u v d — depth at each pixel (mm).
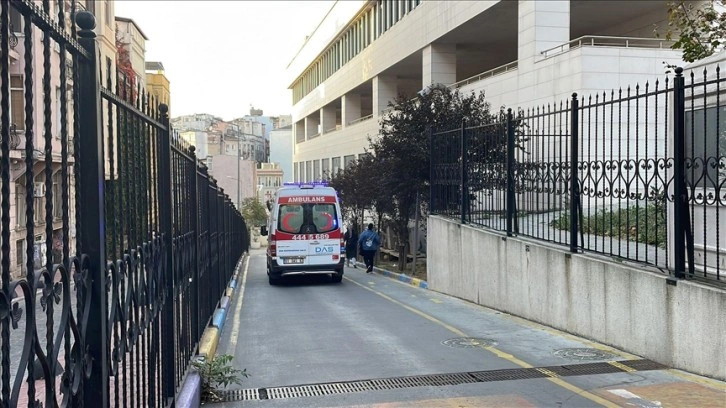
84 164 2844
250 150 115125
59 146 3066
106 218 3264
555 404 5863
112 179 3201
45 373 2309
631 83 18672
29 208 2174
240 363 7887
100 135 2904
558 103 19750
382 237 30438
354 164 32094
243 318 11797
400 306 12727
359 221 33469
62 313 2494
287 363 7812
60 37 2424
